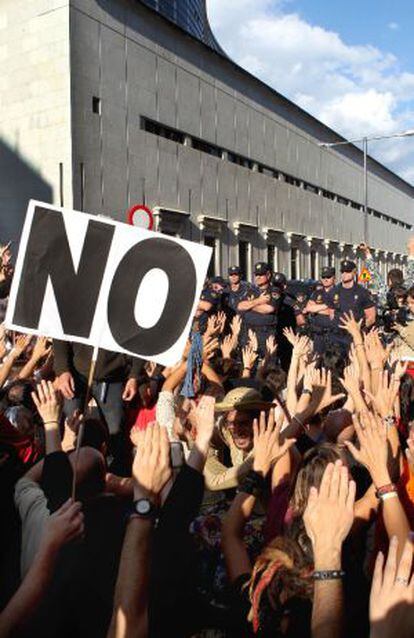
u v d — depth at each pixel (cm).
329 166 4734
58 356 542
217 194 3069
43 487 289
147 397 572
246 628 272
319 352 1052
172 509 261
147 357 360
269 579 249
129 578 224
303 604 247
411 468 310
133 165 2430
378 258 6103
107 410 555
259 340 1118
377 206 6112
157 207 2544
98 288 361
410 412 438
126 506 275
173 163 2700
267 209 3631
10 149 2245
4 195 2259
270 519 305
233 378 639
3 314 756
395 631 184
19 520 318
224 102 3148
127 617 221
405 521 268
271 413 321
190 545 264
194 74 2870
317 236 4459
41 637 237
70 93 2122
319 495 227
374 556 286
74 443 399
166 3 3588
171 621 254
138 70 2466
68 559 253
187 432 418
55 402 338
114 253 362
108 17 2300
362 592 268
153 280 361
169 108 2673
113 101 2327
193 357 588
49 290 362
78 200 2150
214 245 3050
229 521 301
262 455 313
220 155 3153
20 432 388
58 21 2136
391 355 653
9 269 798
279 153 3822
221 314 1031
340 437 398
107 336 359
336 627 212
